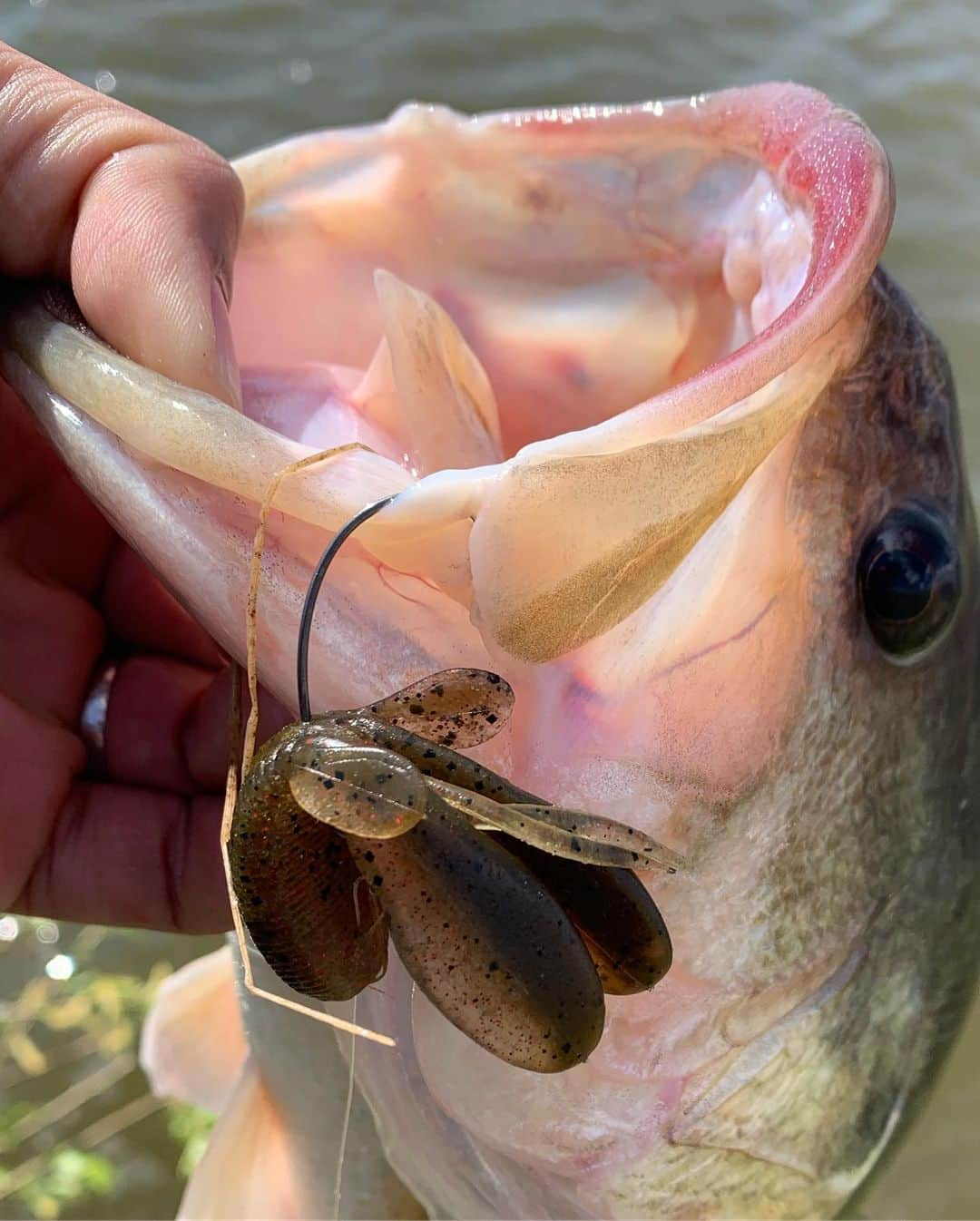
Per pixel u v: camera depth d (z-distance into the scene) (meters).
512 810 0.11
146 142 0.16
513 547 0.12
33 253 0.16
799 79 0.71
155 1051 0.28
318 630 0.13
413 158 0.18
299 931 0.11
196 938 0.36
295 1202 0.20
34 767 0.21
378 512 0.12
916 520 0.15
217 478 0.13
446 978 0.12
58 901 0.22
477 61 0.70
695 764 0.14
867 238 0.13
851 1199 0.18
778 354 0.12
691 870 0.15
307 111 0.66
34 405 0.15
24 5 0.71
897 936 0.17
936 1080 0.20
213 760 0.22
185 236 0.15
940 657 0.16
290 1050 0.19
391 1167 0.20
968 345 0.55
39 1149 0.31
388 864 0.11
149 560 0.14
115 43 0.69
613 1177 0.16
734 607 0.14
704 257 0.17
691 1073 0.16
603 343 0.18
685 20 0.74
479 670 0.12
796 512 0.14
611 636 0.14
